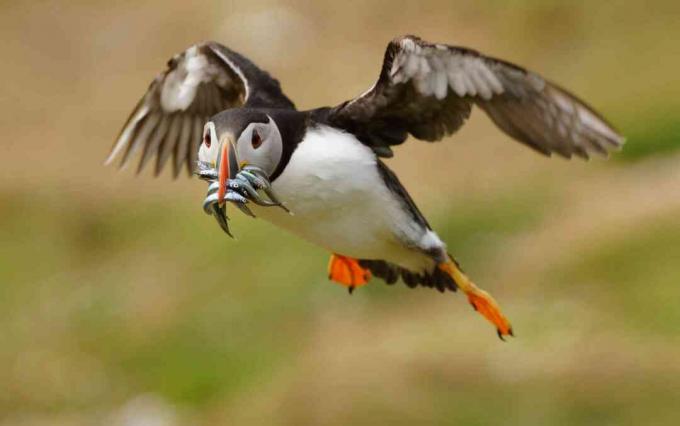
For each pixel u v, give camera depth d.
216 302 16.28
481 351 12.75
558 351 12.56
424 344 13.13
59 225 19.34
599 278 14.12
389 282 8.16
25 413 15.55
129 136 8.67
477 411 12.06
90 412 15.29
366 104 7.32
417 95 7.35
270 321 15.63
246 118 6.82
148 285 17.34
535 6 21.38
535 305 13.88
